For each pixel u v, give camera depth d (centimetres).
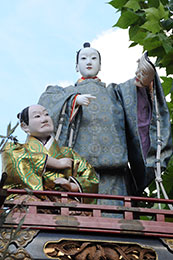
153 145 1004
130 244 767
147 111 1041
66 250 748
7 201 766
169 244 771
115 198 796
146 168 1028
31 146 907
